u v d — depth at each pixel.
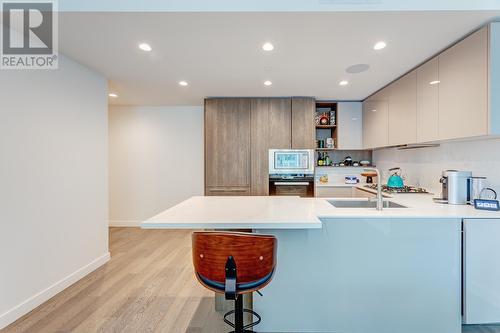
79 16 1.75
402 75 2.87
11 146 1.93
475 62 1.83
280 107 3.88
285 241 1.72
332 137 4.32
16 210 1.96
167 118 4.69
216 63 2.57
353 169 4.27
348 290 1.72
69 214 2.48
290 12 1.69
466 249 1.67
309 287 1.73
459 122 1.99
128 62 2.56
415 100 2.58
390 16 1.72
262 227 1.49
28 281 2.05
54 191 2.31
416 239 1.69
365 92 3.58
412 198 2.41
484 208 1.84
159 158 4.71
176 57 2.42
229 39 2.06
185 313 2.04
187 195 4.71
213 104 3.93
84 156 2.69
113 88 3.48
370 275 1.71
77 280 2.57
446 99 2.12
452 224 1.68
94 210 2.84
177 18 1.76
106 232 3.06
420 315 1.71
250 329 1.78
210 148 3.92
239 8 1.68
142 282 2.56
